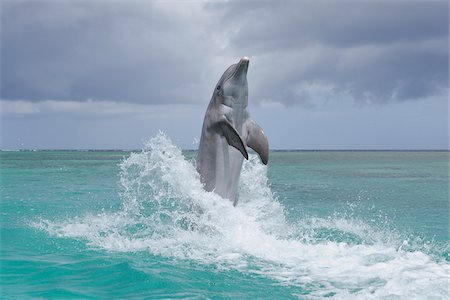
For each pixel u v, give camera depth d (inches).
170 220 450.9
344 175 1243.2
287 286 254.8
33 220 474.0
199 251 327.3
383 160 2694.4
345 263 295.4
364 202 668.7
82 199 655.8
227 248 331.9
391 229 462.0
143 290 249.9
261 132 370.9
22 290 250.8
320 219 506.6
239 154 369.4
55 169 1445.6
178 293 245.1
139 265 295.1
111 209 561.0
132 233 396.2
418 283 251.1
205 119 370.3
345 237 402.3
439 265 286.4
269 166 1800.0
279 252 321.1
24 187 831.1
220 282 262.4
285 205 636.1
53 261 307.6
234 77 346.9
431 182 1010.1
